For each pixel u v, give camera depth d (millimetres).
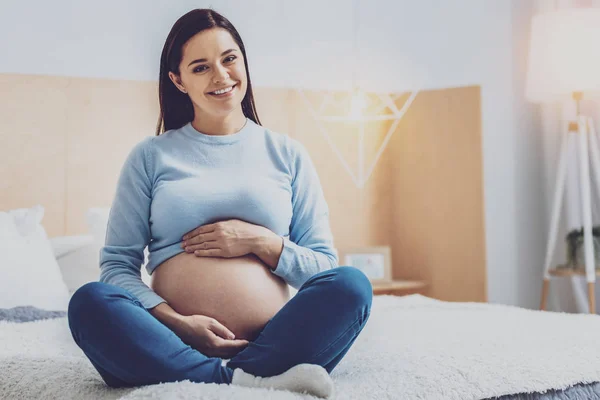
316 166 3490
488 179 3594
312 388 1207
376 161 3521
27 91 2938
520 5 3600
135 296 1396
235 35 1588
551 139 3592
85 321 1228
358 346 1636
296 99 3455
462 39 3596
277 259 1489
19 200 2904
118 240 1537
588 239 3123
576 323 1897
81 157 3004
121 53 3121
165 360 1238
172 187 1504
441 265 3506
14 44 2961
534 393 1399
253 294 1438
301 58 3477
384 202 3625
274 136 1640
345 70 3551
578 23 3152
